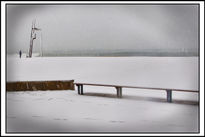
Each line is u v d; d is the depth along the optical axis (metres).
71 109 4.35
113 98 5.26
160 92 5.95
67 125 3.51
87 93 5.93
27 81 6.28
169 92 4.76
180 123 3.55
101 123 3.59
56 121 3.72
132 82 6.98
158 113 4.05
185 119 3.72
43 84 6.34
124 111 4.20
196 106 4.45
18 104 4.71
